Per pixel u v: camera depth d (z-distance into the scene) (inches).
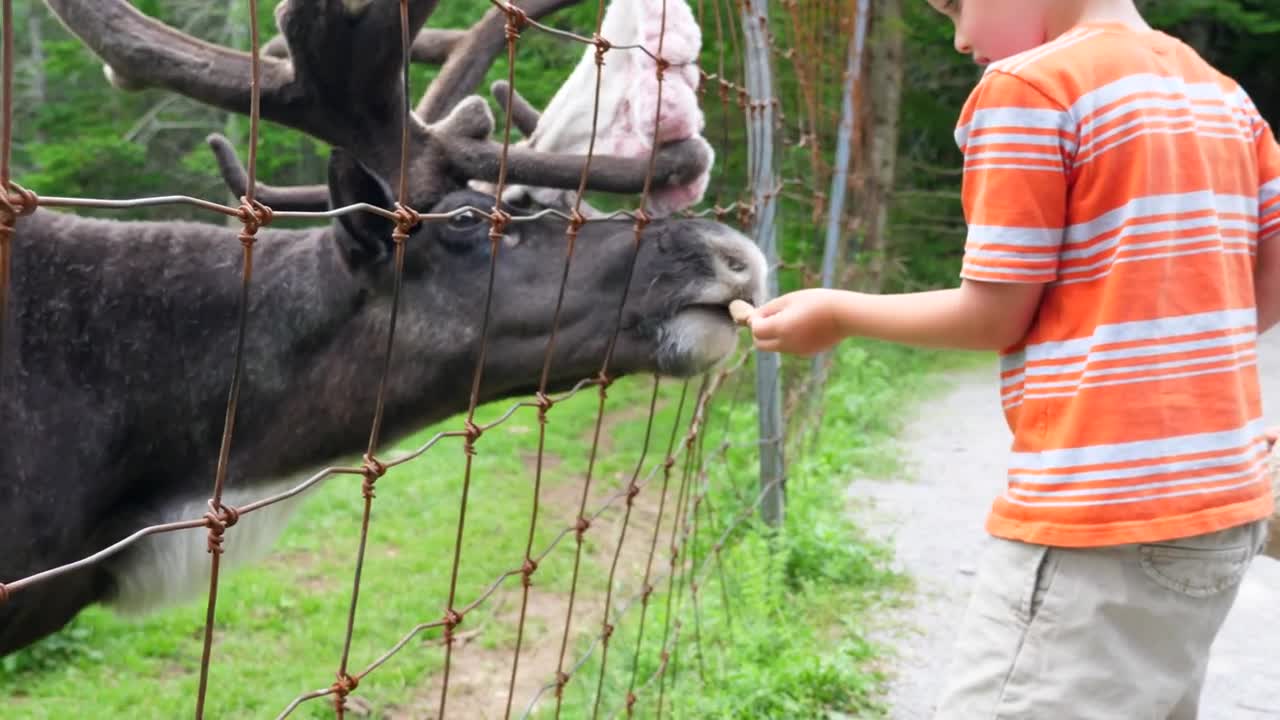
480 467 300.2
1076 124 76.3
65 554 109.1
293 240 119.6
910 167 560.7
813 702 159.5
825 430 314.2
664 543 238.7
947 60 553.3
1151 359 75.9
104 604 118.6
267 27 481.4
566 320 114.0
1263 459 81.6
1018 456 80.7
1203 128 79.6
